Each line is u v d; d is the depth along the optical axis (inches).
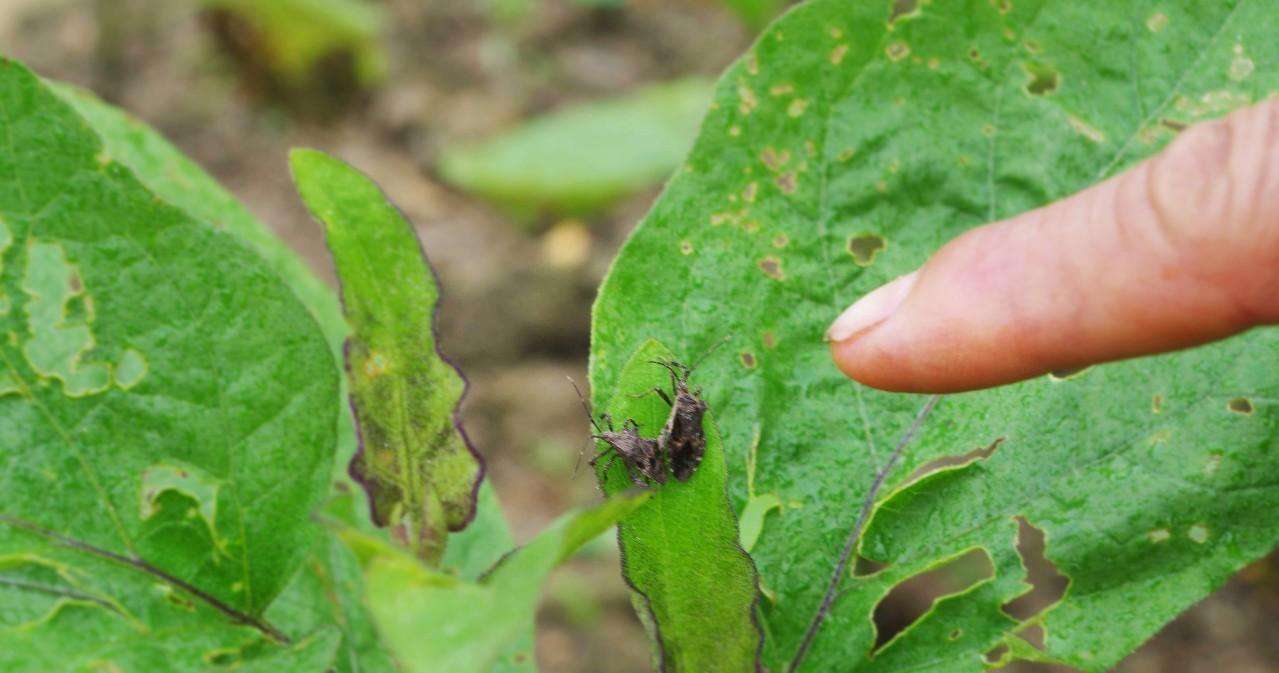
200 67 25.9
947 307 8.2
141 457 7.6
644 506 7.7
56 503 7.5
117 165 7.6
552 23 28.3
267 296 7.7
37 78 7.5
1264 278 7.8
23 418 7.5
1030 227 8.2
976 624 8.1
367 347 7.5
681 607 7.8
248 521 7.6
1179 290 7.9
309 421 7.7
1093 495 8.2
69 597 7.4
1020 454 8.3
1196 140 7.9
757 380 8.3
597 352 8.1
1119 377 8.3
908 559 8.2
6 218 7.5
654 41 28.6
